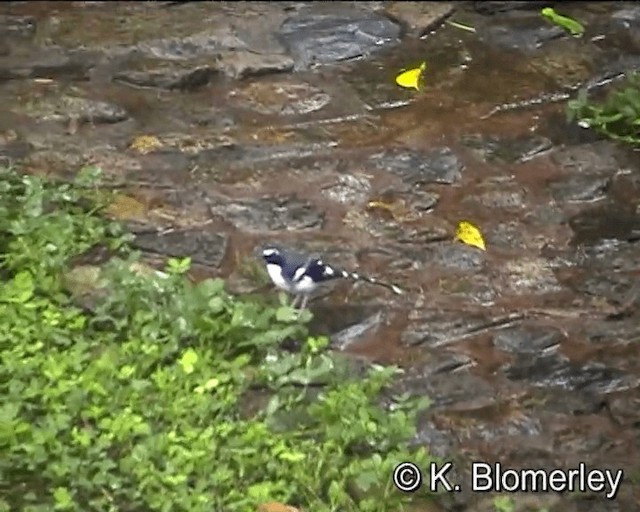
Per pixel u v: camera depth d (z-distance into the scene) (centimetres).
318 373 925
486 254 1084
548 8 1452
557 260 1084
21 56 1333
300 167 1183
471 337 995
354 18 1417
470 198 1154
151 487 823
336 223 1113
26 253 1003
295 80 1316
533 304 1033
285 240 1089
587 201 1157
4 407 861
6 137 1198
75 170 1158
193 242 1077
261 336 947
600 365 974
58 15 1409
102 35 1372
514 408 933
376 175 1177
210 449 847
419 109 1277
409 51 1372
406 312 1016
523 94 1306
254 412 905
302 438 878
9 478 832
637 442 910
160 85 1295
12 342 927
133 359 921
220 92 1294
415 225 1115
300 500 836
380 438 873
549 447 902
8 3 1430
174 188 1143
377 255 1077
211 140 1216
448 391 944
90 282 1009
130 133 1222
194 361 907
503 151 1218
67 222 1040
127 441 855
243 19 1409
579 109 1260
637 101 1256
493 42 1390
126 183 1144
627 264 1082
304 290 973
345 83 1316
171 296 971
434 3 1449
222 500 823
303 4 1446
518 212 1139
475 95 1303
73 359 910
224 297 977
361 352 976
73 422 868
